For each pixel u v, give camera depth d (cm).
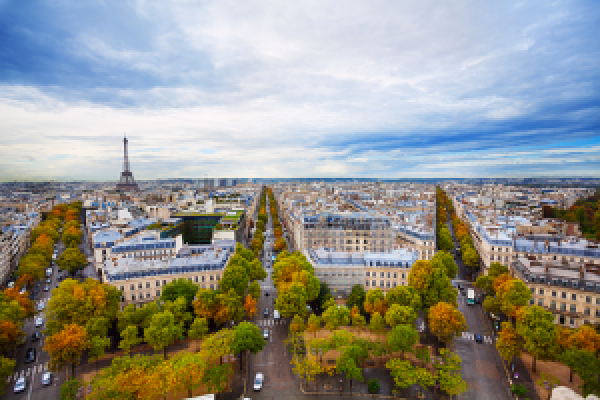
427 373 15875
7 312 19962
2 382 15962
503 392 17200
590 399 14200
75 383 15300
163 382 14700
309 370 17125
